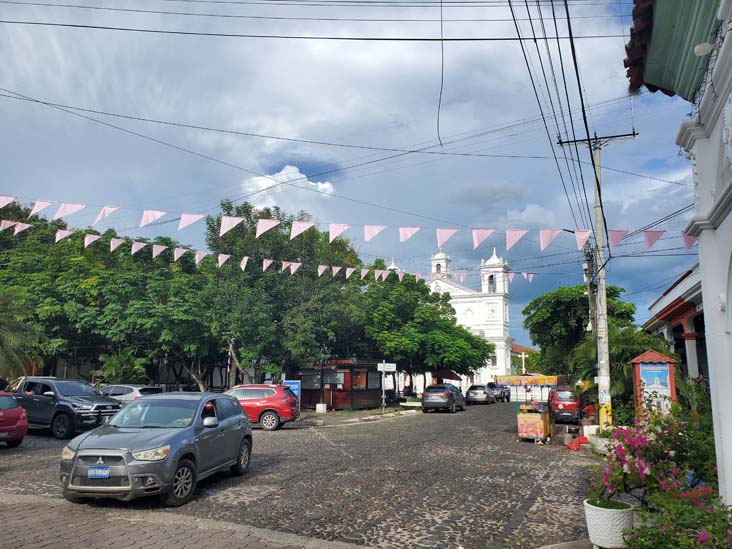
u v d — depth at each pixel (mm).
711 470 6398
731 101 5336
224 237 28875
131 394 22609
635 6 6172
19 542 6312
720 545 4258
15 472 10938
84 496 8172
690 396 14273
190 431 9031
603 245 16547
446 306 46656
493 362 76750
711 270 6230
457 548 6570
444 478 10867
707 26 5816
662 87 7434
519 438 17766
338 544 6590
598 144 16469
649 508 6047
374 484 10148
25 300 25109
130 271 29203
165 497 8273
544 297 34719
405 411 32844
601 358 16094
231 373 36031
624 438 6375
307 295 29891
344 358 37562
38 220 32812
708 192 6309
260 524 7426
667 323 24578
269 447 15445
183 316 27000
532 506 8625
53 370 34062
